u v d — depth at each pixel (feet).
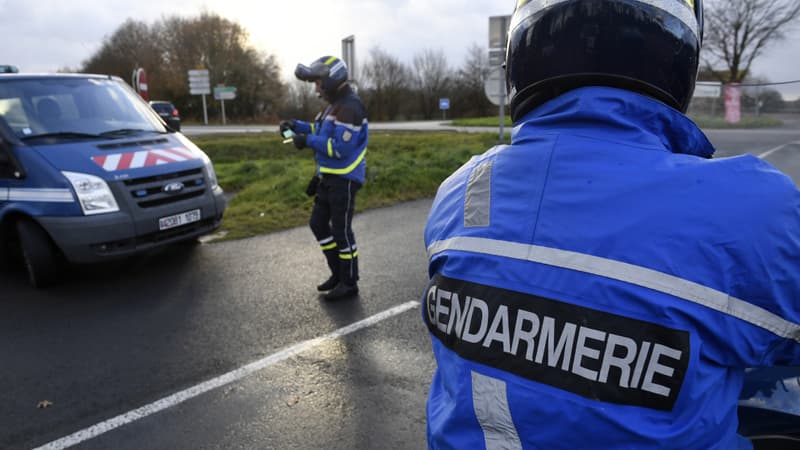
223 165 49.16
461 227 3.65
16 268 19.93
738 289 2.89
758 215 2.88
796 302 2.95
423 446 9.27
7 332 14.46
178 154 19.16
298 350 12.87
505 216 3.39
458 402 3.36
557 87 3.54
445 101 150.82
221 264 19.75
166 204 17.98
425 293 3.97
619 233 3.00
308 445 9.37
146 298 16.60
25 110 18.22
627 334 2.89
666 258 2.90
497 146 3.89
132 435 9.84
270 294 16.56
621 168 3.17
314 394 10.95
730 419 3.12
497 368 3.22
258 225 25.26
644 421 2.87
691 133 3.48
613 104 3.34
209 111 170.60
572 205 3.18
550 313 3.07
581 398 2.96
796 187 3.01
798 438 4.96
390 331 13.76
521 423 3.10
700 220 2.92
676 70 3.42
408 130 91.66
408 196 30.73
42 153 17.08
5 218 17.39
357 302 15.72
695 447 2.94
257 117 173.47
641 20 3.27
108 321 14.99
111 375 12.02
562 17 3.41
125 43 187.73
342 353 12.66
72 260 16.67
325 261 19.77
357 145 14.98
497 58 40.57
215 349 13.09
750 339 2.93
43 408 10.81
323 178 15.42
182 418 10.30
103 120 19.48
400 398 10.71
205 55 169.68
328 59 14.80
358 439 9.50
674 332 2.83
